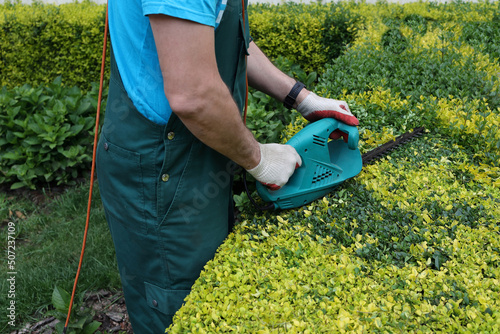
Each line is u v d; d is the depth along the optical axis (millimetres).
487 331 1148
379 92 2562
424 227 1585
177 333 1292
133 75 1345
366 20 4133
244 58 1473
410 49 3012
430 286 1318
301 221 1669
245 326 1233
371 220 1646
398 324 1182
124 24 1315
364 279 1366
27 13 4484
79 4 5090
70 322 2193
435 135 2262
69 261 2975
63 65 4688
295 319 1230
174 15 1059
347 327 1189
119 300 2682
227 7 1275
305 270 1430
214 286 1429
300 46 4293
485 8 4023
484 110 2299
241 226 1694
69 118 3930
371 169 1949
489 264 1423
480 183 1882
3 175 3797
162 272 1570
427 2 4465
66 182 3781
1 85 4777
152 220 1488
